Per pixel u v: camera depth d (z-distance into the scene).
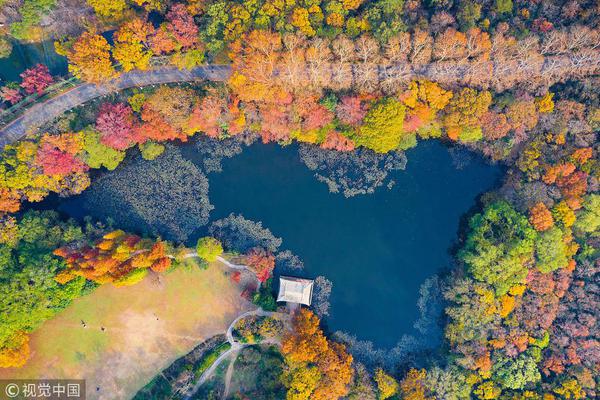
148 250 81.88
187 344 86.06
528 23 84.69
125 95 86.75
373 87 82.44
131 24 79.75
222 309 86.88
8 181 78.25
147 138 86.56
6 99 82.69
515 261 81.62
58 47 83.62
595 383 81.69
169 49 83.44
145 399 83.94
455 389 83.00
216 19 80.06
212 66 87.69
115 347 85.00
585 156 83.50
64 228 83.38
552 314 83.31
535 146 85.19
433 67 83.19
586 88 84.69
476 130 83.50
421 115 82.88
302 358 79.94
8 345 77.88
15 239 80.06
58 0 83.62
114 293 85.50
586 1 83.44
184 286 86.69
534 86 83.81
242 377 86.00
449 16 81.62
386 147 85.50
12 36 86.19
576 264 85.56
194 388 84.94
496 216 84.25
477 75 82.31
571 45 81.69
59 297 79.88
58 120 84.12
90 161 83.25
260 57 77.44
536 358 82.56
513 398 81.94
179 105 81.56
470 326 83.38
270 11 79.50
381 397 82.81
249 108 83.81
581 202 82.88
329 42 80.69
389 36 79.44
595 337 83.81
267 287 87.00
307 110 82.19
